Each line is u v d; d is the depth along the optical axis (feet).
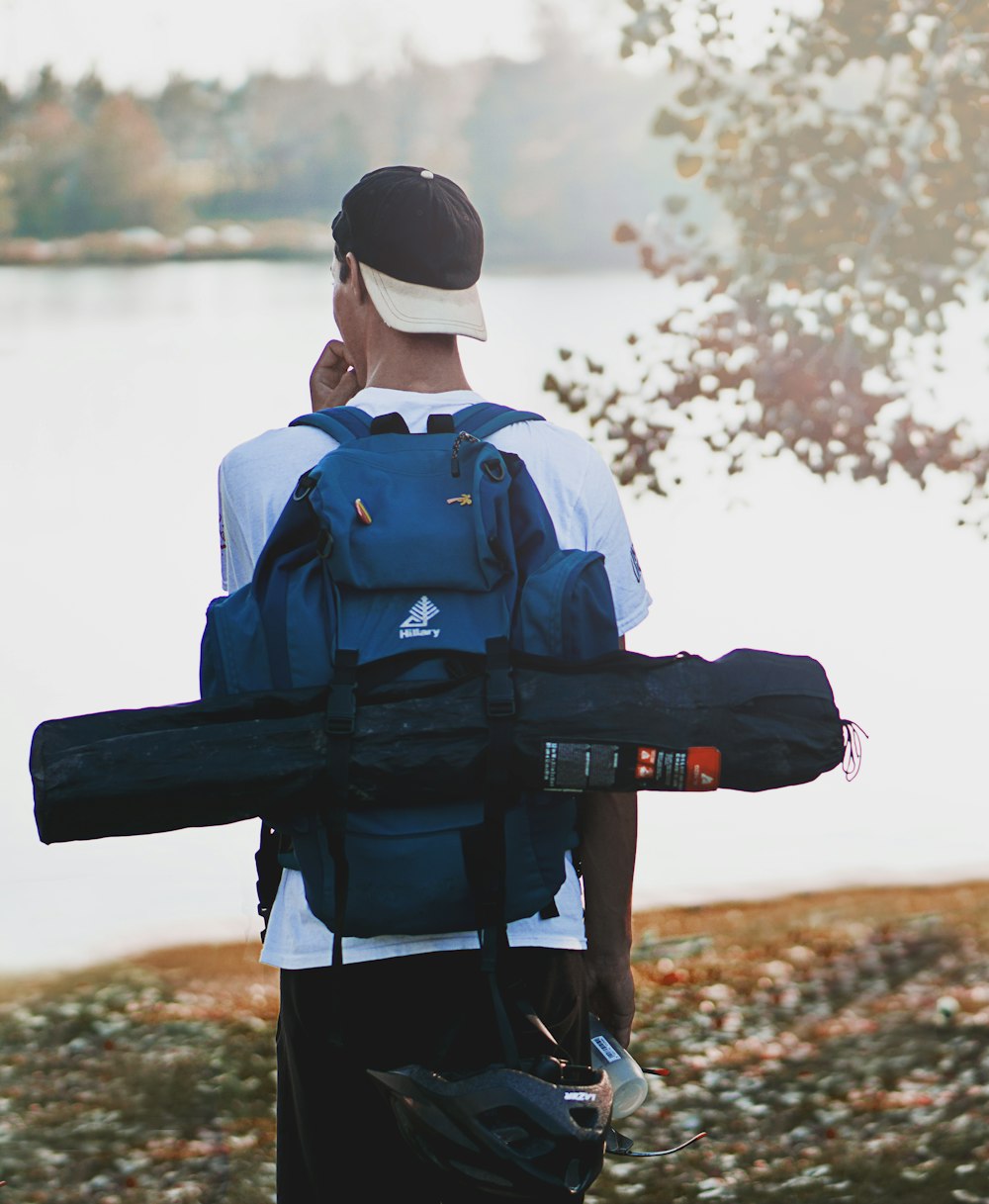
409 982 8.47
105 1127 21.20
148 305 241.35
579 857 9.06
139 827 8.07
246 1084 22.75
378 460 8.57
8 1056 24.13
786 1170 18.94
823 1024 24.48
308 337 194.18
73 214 324.80
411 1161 8.86
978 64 22.34
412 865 8.03
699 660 8.33
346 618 8.26
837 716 8.30
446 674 8.21
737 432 22.93
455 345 9.40
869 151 22.82
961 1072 21.57
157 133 326.24
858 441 22.62
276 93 327.67
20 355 176.86
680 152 23.58
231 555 9.10
